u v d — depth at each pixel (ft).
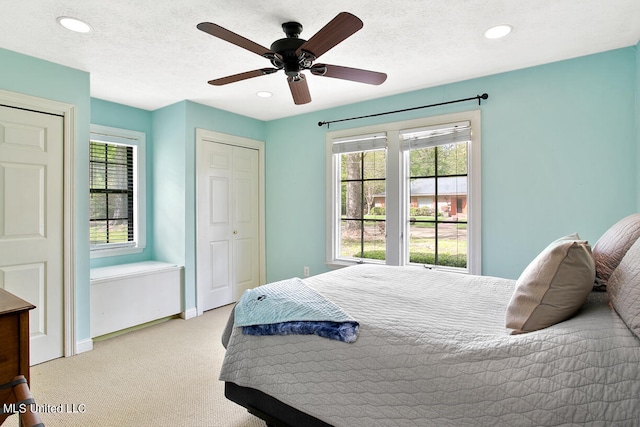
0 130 7.85
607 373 3.26
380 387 4.24
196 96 11.45
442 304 5.70
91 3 6.11
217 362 8.55
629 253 4.25
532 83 9.14
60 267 8.77
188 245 12.03
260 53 6.19
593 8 6.41
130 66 8.92
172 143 12.24
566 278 4.06
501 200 9.62
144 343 9.76
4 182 7.93
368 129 11.98
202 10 6.36
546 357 3.56
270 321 5.40
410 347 4.27
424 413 3.91
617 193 8.17
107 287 10.00
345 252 12.85
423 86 10.62
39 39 7.46
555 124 8.86
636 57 7.87
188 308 12.02
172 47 7.86
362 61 8.77
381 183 11.94
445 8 6.40
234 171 13.73
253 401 5.54
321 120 13.20
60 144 8.78
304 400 4.74
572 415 3.24
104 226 11.80
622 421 3.08
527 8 6.41
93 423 6.06
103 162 11.78
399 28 7.13
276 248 14.73
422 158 11.12
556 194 8.88
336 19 4.98
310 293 6.13
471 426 3.64
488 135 9.77
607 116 8.25
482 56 8.50
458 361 3.92
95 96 11.28
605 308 4.14
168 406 6.62
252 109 13.10
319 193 13.33
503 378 3.62
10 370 3.60
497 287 6.80
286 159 14.28
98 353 9.07
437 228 10.85
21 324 3.69
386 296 6.17
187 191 11.96
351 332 4.66
